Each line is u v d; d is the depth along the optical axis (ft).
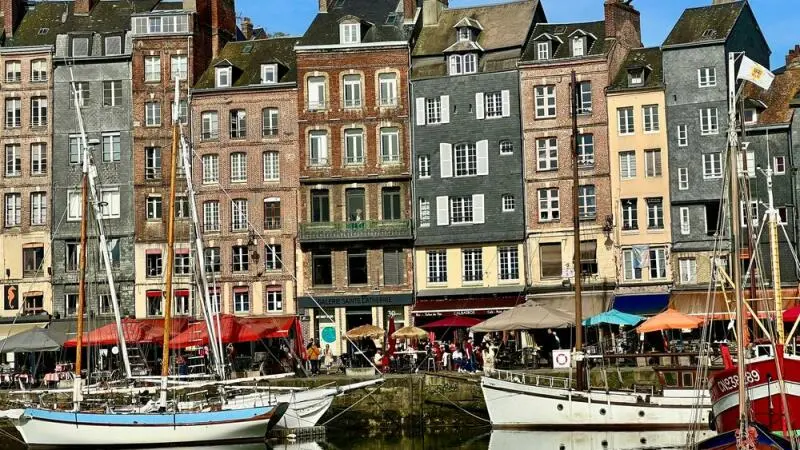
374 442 163.63
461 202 231.91
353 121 235.81
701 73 222.07
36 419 160.25
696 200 219.82
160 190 238.68
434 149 233.55
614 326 216.95
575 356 164.25
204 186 238.48
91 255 237.25
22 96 243.19
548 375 175.63
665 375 162.91
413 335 198.49
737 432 110.73
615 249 223.10
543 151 229.04
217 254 237.04
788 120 218.59
